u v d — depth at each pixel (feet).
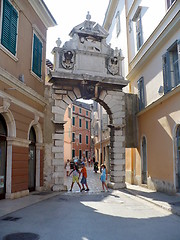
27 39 40.73
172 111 39.42
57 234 19.42
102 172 47.91
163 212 28.53
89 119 179.42
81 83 49.88
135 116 56.54
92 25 52.80
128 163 61.00
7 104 32.63
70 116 142.20
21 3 38.19
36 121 43.21
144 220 24.59
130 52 62.44
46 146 47.88
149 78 49.78
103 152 98.53
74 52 50.62
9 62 34.40
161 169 43.06
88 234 19.58
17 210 27.99
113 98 53.21
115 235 19.51
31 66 41.88
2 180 33.50
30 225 21.97
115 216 26.32
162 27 44.06
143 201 35.65
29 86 41.16
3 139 33.76
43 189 46.32
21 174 37.19
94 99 52.90
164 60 42.86
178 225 22.66
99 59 52.19
